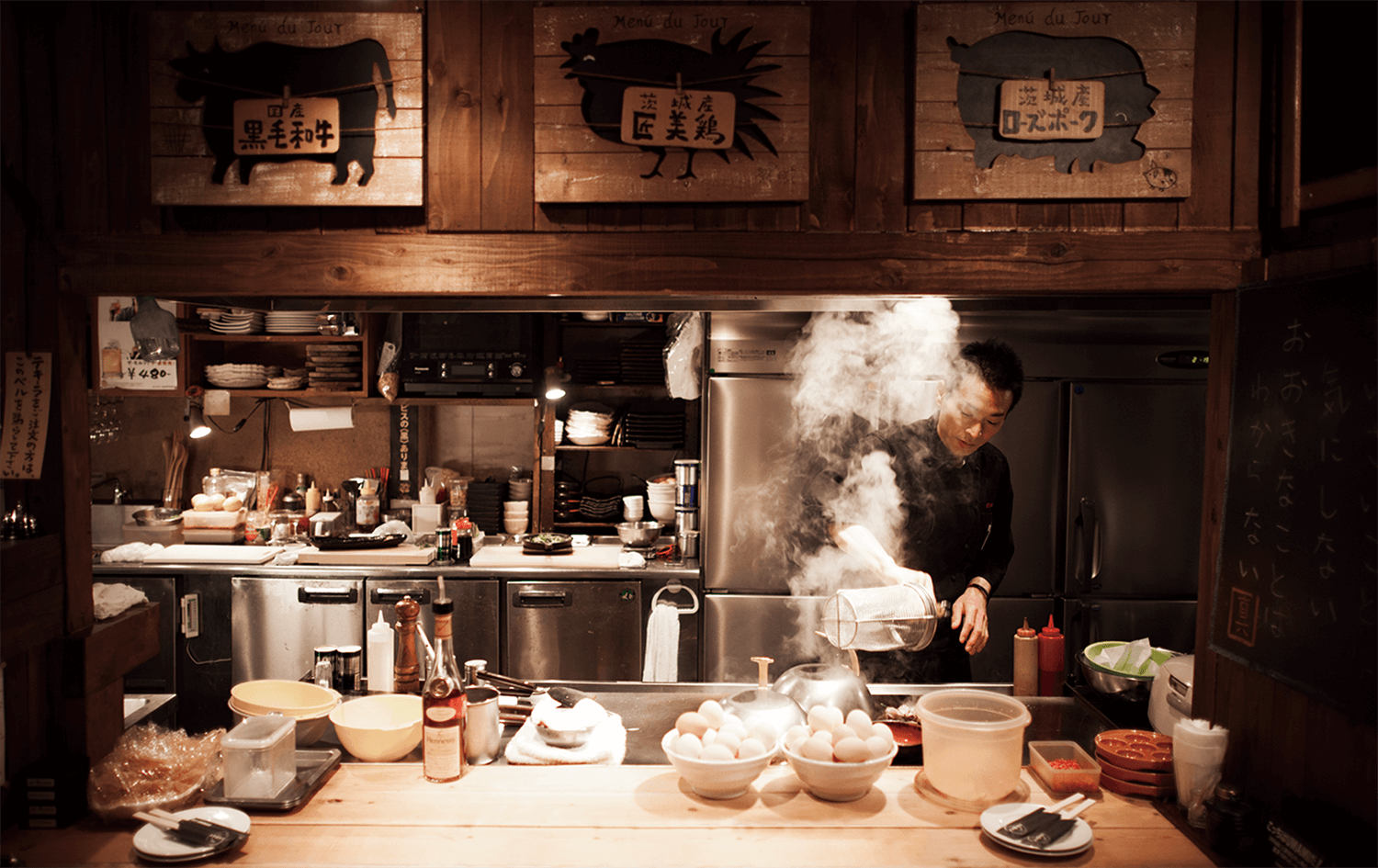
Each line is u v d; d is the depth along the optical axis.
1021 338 3.77
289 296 1.92
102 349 4.35
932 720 1.73
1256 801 1.64
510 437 4.92
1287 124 1.69
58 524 1.76
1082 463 3.83
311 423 4.66
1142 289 1.78
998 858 1.53
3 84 1.76
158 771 1.69
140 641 1.93
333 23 1.77
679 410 4.78
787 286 1.80
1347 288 1.43
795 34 1.76
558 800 1.72
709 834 1.59
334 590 4.02
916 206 1.79
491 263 1.81
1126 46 1.74
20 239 1.77
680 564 4.12
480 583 4.02
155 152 1.77
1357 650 1.38
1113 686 2.13
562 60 1.77
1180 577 3.89
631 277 1.80
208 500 4.52
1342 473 1.43
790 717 1.84
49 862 1.51
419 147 1.78
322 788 1.77
